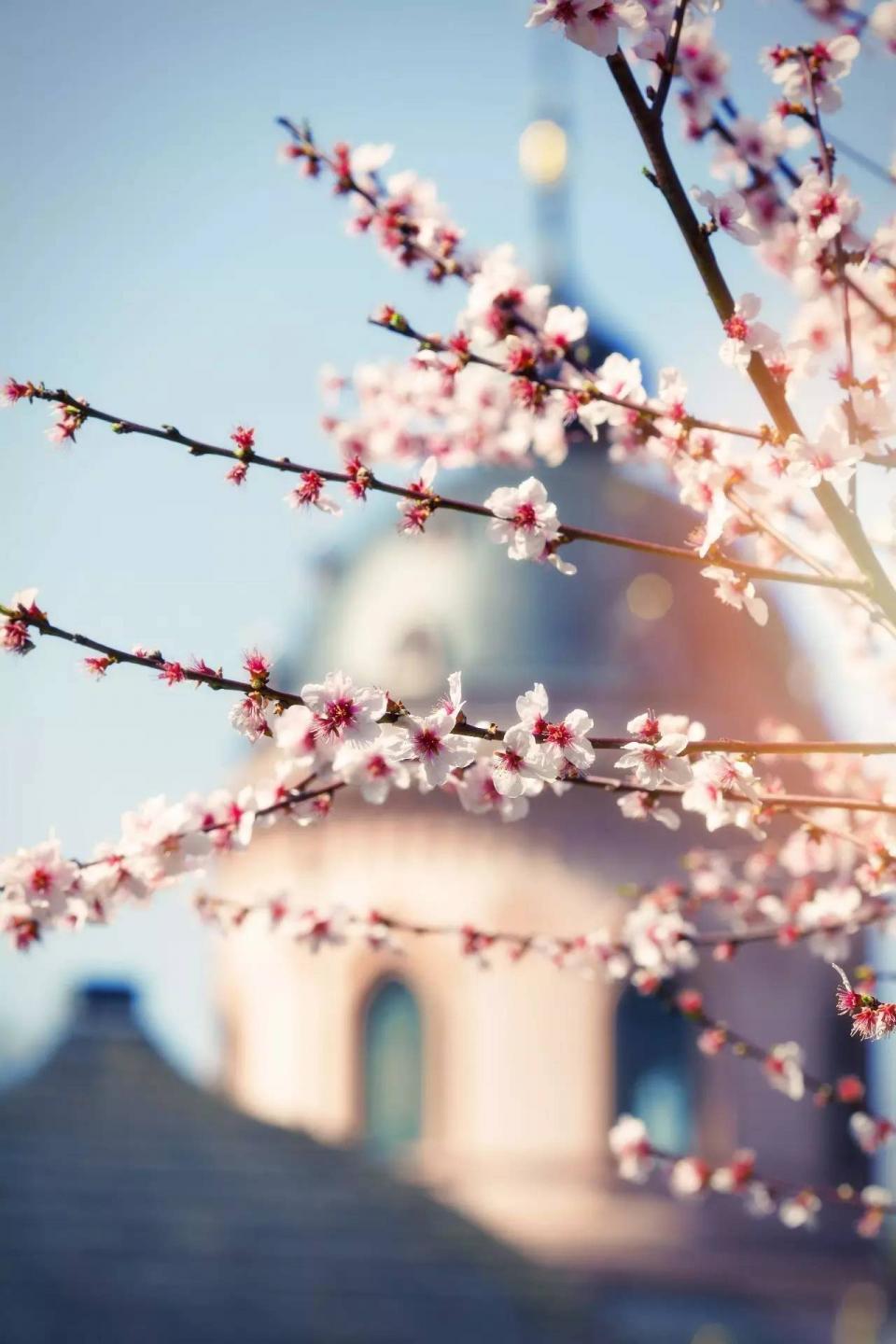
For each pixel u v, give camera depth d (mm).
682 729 3908
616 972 5555
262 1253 20141
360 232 4508
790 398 3750
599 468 39062
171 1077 23875
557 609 37875
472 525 39375
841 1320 34406
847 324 3701
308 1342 18594
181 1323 18359
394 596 39219
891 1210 5754
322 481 3631
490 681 37094
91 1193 20625
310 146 4480
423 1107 37844
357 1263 20328
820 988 36812
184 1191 20984
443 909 36969
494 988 37312
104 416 3617
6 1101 22594
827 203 3791
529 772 3451
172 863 3959
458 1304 20062
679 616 37438
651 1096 37312
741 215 3590
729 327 3564
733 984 36719
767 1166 36344
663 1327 33969
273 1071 39906
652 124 3514
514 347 3941
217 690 3492
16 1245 19344
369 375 5023
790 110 3963
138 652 3523
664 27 3645
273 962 40469
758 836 3865
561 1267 21812
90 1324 18078
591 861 36469
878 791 5723
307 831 37781
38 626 3535
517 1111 37062
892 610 3584
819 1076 36406
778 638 37844
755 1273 35281
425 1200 22344
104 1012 24594
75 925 4016
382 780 4105
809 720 37156
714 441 4059
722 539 3930
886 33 4164
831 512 3607
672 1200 36406
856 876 4352
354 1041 38844
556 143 27094
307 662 39531
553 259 38094
